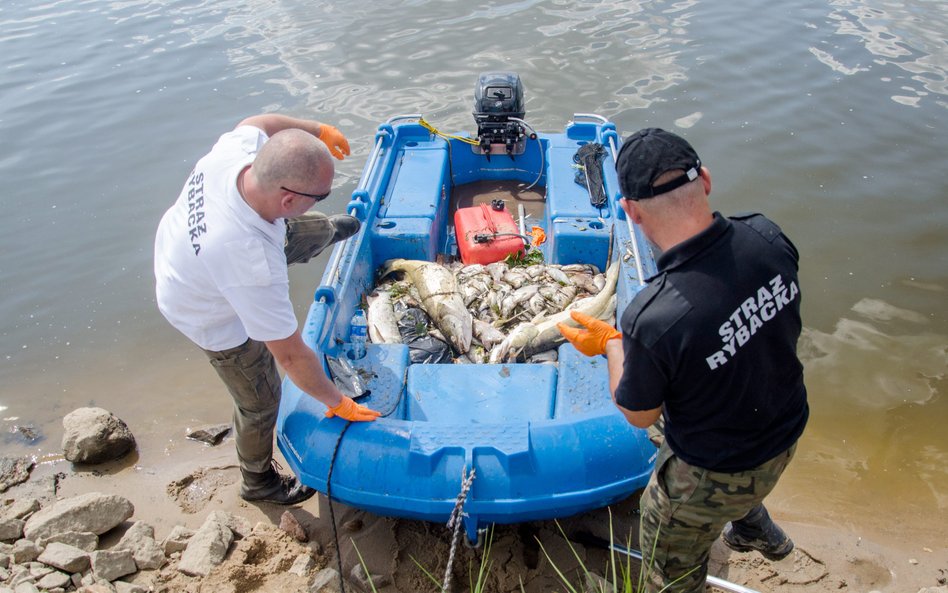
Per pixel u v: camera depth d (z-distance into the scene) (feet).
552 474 10.16
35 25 32.60
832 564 11.35
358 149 23.00
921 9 30.68
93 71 28.50
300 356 9.54
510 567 10.95
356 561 11.23
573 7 31.68
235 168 8.97
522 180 20.42
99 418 14.10
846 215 20.02
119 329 17.62
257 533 11.74
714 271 6.44
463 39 29.32
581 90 25.61
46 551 11.05
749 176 21.47
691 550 8.14
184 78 27.66
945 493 12.87
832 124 23.61
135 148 23.93
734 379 6.64
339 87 26.48
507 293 15.10
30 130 24.98
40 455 14.29
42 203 21.68
